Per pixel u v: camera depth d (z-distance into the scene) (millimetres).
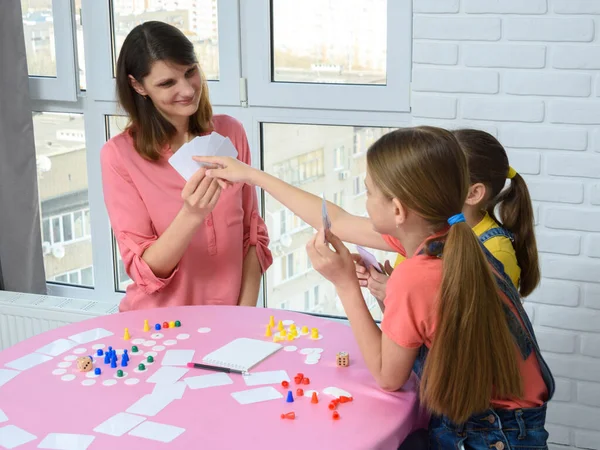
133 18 3031
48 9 3121
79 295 3330
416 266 1604
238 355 1851
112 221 2279
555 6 2445
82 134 3219
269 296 3125
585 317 2611
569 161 2531
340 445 1495
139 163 2256
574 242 2576
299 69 2895
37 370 1821
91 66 3104
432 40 2590
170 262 2195
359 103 2805
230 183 2133
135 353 1899
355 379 1761
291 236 3035
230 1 2873
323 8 2811
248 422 1577
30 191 3123
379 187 1611
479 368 1530
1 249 3156
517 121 2559
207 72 2998
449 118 2631
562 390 2682
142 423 1577
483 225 1934
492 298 1546
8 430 1556
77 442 1510
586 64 2455
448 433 1650
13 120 3055
